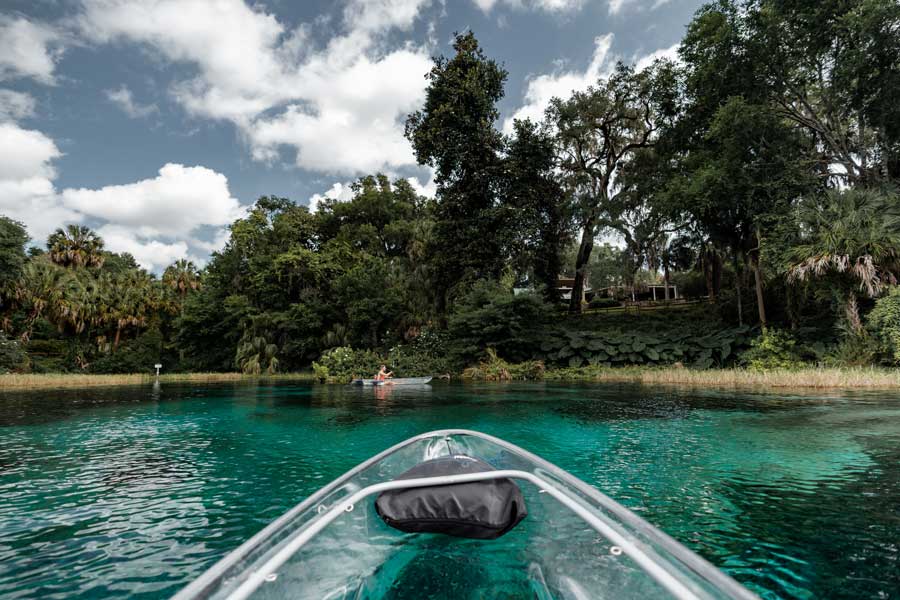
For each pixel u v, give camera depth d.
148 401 12.10
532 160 25.23
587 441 5.81
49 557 2.60
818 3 16.44
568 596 1.58
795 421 6.91
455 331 23.92
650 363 21.16
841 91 17.25
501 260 25.42
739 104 16.84
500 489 2.16
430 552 2.07
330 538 1.87
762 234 17.56
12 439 6.53
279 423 7.84
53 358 38.25
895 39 15.12
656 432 6.35
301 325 32.22
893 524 2.91
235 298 34.91
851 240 14.22
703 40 18.77
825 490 3.66
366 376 22.28
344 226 40.75
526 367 21.06
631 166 27.91
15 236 28.98
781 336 17.55
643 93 25.34
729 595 1.24
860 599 2.01
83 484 4.17
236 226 38.62
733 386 13.55
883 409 7.92
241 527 3.08
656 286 44.69
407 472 2.36
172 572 2.41
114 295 43.59
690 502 3.41
